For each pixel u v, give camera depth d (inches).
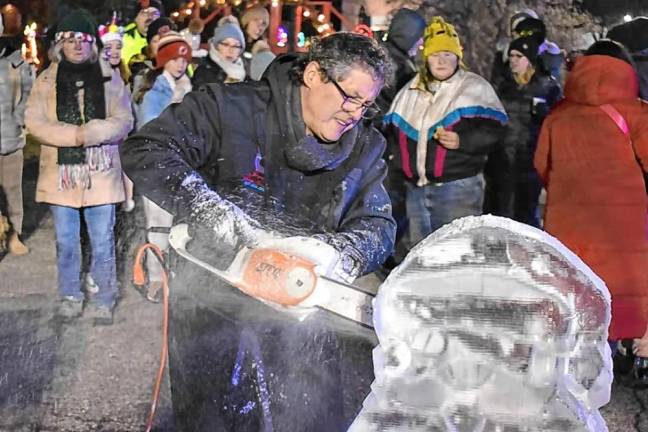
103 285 206.1
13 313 207.5
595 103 172.6
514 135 236.5
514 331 47.9
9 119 251.8
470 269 48.7
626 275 169.2
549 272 48.2
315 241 74.2
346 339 86.7
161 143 87.0
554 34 371.2
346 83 83.3
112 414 155.2
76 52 195.5
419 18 232.5
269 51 312.3
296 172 88.6
